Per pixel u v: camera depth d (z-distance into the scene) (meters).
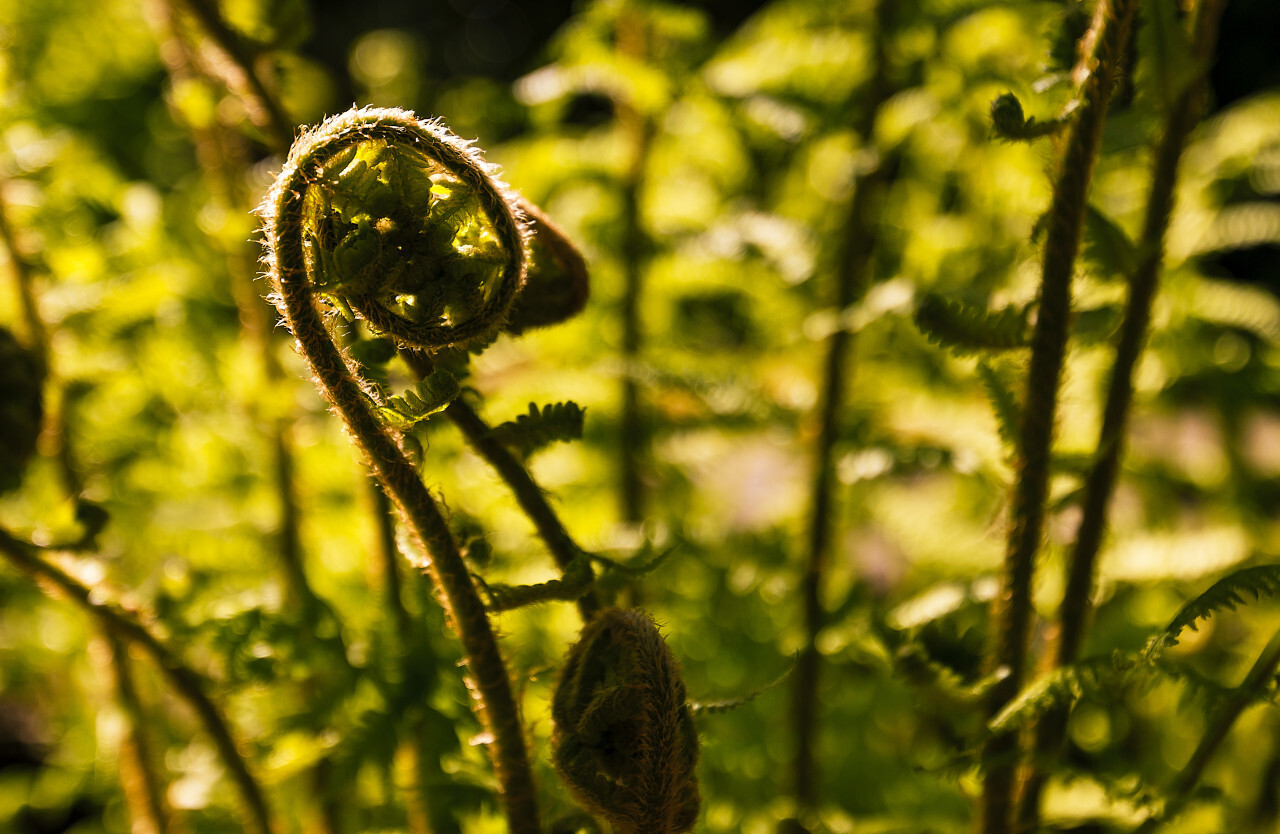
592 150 0.84
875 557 1.01
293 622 0.60
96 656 0.64
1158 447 0.93
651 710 0.49
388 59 1.10
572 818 0.53
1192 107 0.55
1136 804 0.54
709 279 0.85
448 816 0.58
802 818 0.65
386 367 0.54
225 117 0.64
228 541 0.84
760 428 0.78
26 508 0.74
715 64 0.79
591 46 0.74
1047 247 0.52
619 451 0.81
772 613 0.89
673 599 0.84
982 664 0.57
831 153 0.89
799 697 0.72
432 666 0.59
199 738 0.74
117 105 1.11
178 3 0.57
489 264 0.48
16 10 0.93
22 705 1.17
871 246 0.79
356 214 0.48
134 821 0.65
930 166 0.93
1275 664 0.52
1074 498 0.57
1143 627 0.82
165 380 0.80
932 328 0.54
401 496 0.49
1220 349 0.87
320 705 0.60
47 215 0.70
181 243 0.79
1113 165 0.73
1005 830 0.56
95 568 0.57
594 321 0.85
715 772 0.78
